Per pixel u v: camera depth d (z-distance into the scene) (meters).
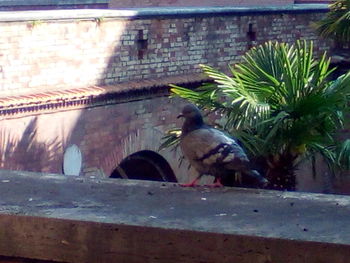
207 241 3.39
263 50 13.05
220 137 6.12
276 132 12.37
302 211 3.73
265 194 4.09
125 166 18.28
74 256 3.54
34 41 14.88
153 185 4.23
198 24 18.23
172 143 13.72
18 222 3.60
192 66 18.22
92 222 3.52
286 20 20.50
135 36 16.91
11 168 14.44
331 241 3.28
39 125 14.88
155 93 17.20
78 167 15.73
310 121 12.40
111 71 16.47
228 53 19.03
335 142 13.20
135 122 16.88
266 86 12.58
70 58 15.62
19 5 23.86
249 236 3.35
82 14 15.71
